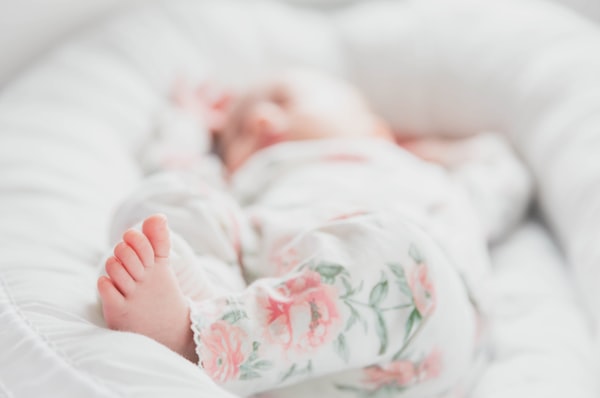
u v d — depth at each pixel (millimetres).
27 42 1512
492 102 1449
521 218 1317
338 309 814
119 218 961
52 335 717
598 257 1037
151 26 1500
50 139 1210
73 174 1146
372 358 837
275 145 1305
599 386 933
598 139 1207
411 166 1176
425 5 1587
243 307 790
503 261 1229
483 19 1521
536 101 1367
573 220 1166
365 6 1683
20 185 1077
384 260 842
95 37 1471
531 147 1349
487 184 1279
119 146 1300
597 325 983
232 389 784
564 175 1224
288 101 1348
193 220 939
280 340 790
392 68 1541
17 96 1315
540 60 1404
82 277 898
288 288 819
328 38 1593
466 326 886
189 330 771
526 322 1050
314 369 816
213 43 1527
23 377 666
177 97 1445
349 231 871
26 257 895
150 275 739
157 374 677
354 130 1321
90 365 671
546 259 1198
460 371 894
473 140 1430
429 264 854
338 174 1109
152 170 1293
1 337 711
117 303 740
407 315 841
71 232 1009
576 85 1322
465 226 1081
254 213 1042
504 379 948
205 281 834
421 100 1530
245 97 1396
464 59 1490
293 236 947
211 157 1412
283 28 1578
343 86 1437
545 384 919
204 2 1589
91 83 1360
